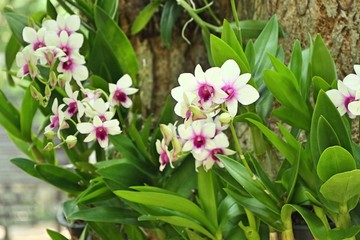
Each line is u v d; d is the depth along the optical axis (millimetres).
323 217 795
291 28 972
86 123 884
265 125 864
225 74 759
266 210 824
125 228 1019
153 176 960
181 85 762
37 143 1118
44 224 2535
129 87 1009
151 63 1158
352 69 930
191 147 819
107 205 1012
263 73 842
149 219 875
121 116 1013
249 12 1061
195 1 1107
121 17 1148
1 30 2494
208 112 760
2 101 1099
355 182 714
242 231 877
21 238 2510
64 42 905
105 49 999
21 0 2258
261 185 806
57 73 955
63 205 1036
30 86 934
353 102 734
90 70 1017
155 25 1144
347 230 771
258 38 906
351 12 916
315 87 800
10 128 1102
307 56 883
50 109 1068
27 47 917
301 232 876
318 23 939
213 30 1092
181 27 1135
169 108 970
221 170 857
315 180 776
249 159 850
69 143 889
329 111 749
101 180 944
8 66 1172
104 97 986
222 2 1106
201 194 861
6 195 2424
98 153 1107
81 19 1062
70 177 1050
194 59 1146
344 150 701
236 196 826
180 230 905
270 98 872
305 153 805
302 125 824
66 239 992
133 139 984
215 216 862
